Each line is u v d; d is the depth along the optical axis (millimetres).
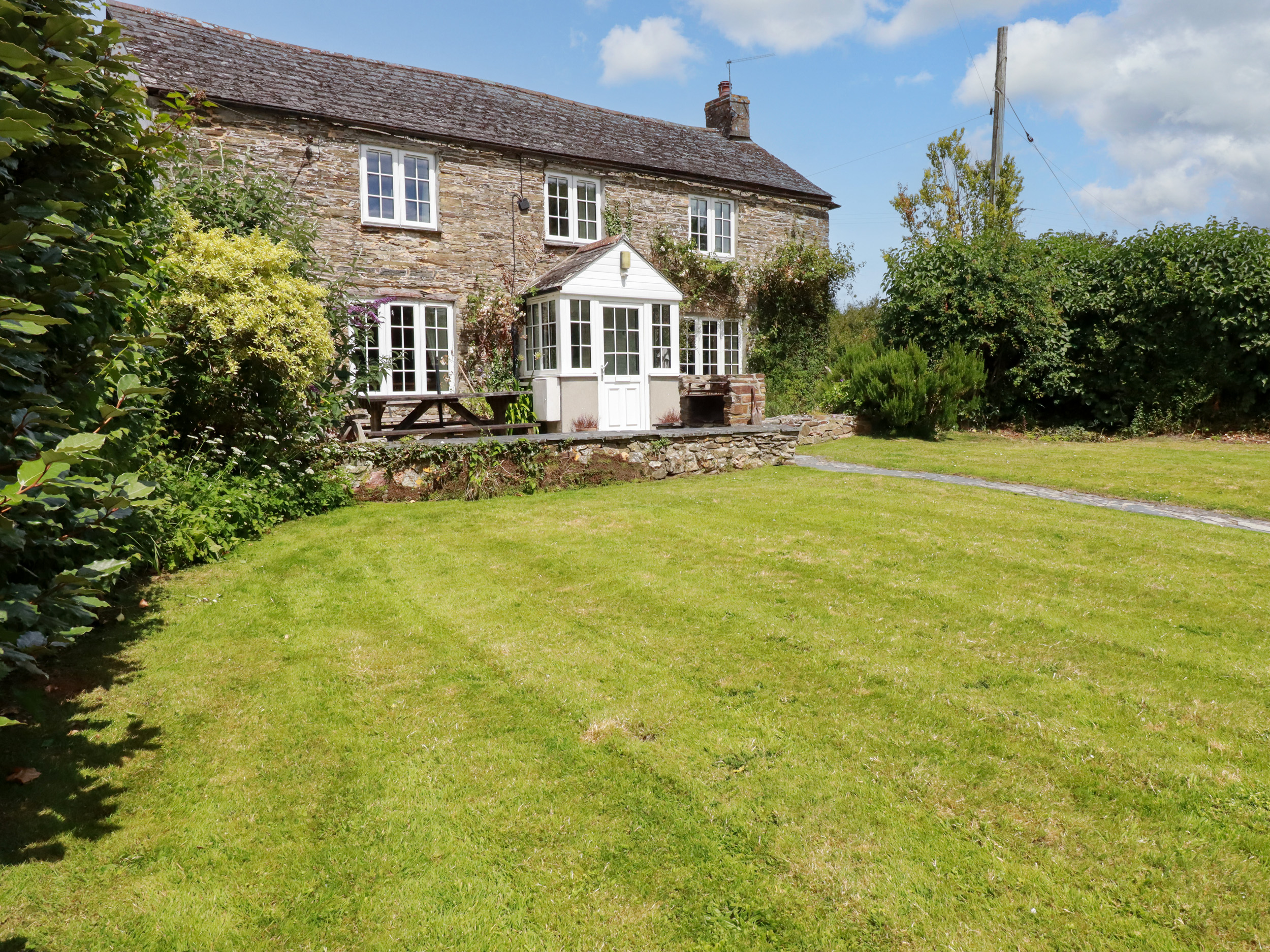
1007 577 5371
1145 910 2318
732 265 16562
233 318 7180
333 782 2998
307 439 7785
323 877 2500
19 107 2430
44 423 2736
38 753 3135
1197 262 14117
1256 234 13703
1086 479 9617
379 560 5855
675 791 2912
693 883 2455
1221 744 3166
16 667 2723
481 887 2449
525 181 14164
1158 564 5684
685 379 14867
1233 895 2361
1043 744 3188
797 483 9367
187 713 3514
